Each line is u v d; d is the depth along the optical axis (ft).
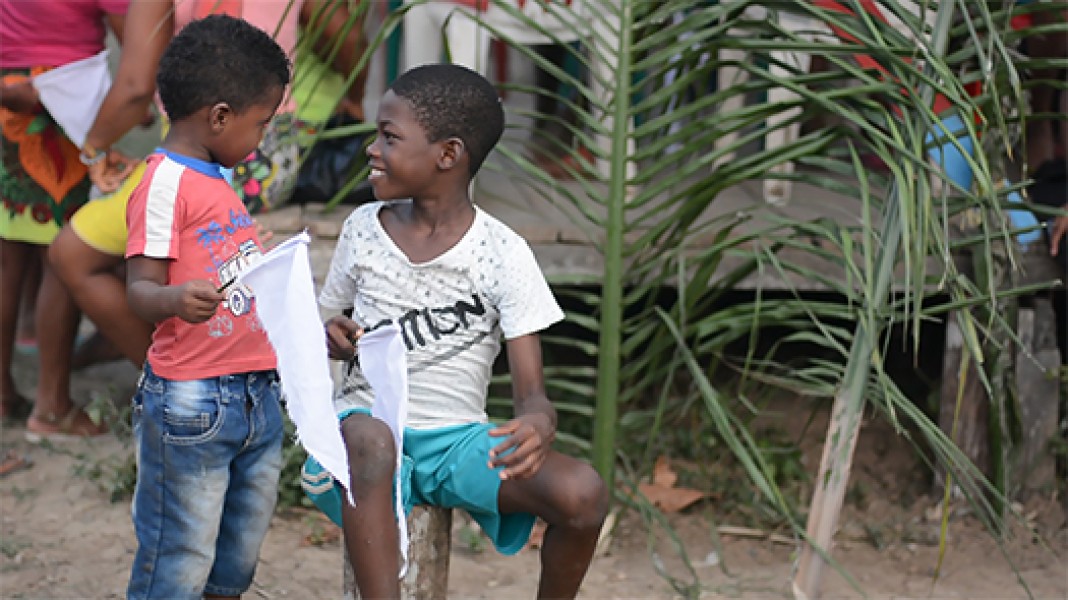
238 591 9.39
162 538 8.66
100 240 12.46
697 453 13.70
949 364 13.43
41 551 11.85
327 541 12.41
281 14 12.93
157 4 11.98
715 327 11.98
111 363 16.66
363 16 13.74
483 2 13.53
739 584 11.84
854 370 10.77
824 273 13.57
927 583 12.04
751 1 11.35
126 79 12.03
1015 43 12.36
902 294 13.25
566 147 12.10
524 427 7.83
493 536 8.71
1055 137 14.65
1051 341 13.55
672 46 11.55
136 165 12.56
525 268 8.40
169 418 8.41
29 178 13.65
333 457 7.64
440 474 8.45
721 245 11.55
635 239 13.69
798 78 11.30
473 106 8.21
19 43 13.00
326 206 13.34
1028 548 12.77
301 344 7.75
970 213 12.60
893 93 10.89
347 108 14.79
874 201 11.38
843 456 10.66
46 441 14.21
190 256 8.38
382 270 8.40
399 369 7.81
